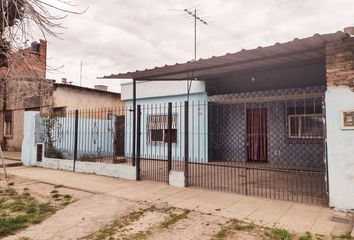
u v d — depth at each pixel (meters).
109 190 7.77
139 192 7.54
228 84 13.24
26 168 11.78
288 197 6.93
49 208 6.20
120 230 5.06
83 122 12.98
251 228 5.04
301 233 4.76
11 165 12.23
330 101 6.00
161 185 8.37
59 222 5.44
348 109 5.77
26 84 3.09
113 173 9.72
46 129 12.20
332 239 4.51
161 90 14.66
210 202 6.59
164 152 14.34
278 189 7.77
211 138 13.36
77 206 6.42
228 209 6.07
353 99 5.74
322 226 5.04
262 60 7.57
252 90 12.66
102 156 13.03
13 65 2.88
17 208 6.20
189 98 13.91
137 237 4.75
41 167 12.05
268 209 6.03
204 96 13.45
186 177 8.12
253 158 12.69
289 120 11.85
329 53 6.05
